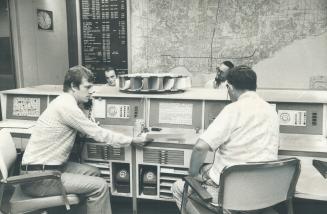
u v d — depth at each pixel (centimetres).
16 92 312
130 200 308
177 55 473
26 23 482
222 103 266
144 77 278
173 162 248
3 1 462
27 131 279
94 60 485
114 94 286
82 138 262
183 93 287
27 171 222
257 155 180
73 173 240
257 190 169
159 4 465
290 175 172
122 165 280
